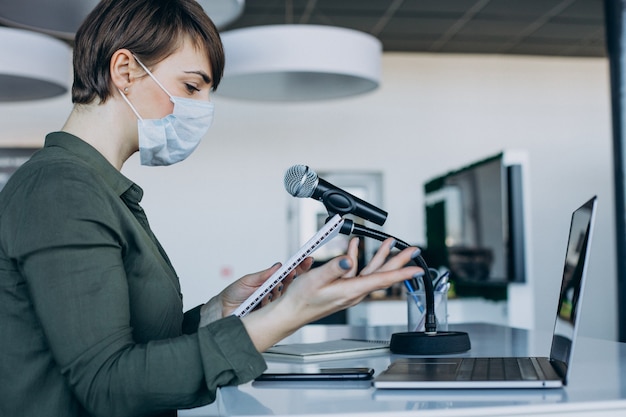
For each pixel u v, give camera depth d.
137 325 1.25
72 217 1.11
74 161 1.19
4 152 7.22
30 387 1.17
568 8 6.18
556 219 7.86
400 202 7.73
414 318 1.97
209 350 1.09
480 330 2.33
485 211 4.34
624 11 3.83
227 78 3.59
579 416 0.98
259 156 7.67
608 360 1.44
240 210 7.62
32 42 3.71
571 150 7.92
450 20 6.48
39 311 1.09
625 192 3.80
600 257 7.93
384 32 6.87
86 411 1.21
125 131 1.36
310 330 2.53
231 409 1.01
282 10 6.11
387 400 1.04
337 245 7.43
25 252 1.09
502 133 7.86
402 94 7.80
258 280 1.62
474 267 4.57
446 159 7.80
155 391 1.07
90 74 1.31
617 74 3.85
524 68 7.92
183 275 7.50
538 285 7.81
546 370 1.21
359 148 7.75
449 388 1.11
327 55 3.17
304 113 7.74
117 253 1.15
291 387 1.21
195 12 1.36
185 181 7.57
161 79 1.33
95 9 1.33
